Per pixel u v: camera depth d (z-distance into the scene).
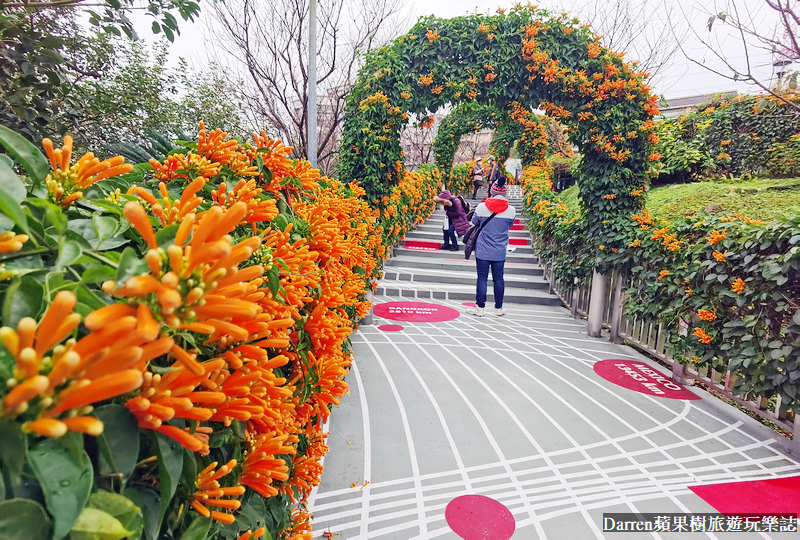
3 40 1.96
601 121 4.67
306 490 1.42
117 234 0.72
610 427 2.93
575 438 2.77
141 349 0.43
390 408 3.04
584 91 4.65
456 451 2.56
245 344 0.76
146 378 0.56
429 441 2.65
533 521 2.03
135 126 4.73
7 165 0.65
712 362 3.29
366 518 1.99
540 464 2.48
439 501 2.13
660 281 3.84
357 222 3.19
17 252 0.60
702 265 3.25
